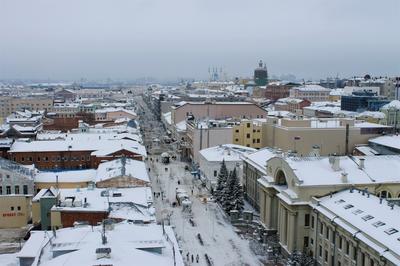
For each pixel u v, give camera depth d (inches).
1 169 4136.3
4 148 5634.8
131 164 4576.8
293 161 3516.2
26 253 2507.4
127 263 1962.4
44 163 5703.7
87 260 1952.5
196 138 6609.3
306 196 3248.0
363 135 5487.2
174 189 5300.2
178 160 7224.4
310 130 5334.6
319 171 3395.7
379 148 5236.2
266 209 3853.3
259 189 4387.3
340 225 2773.1
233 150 5649.6
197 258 3272.6
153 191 5167.3
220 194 4724.4
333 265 2915.8
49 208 3437.5
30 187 4188.0
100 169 4549.7
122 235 2297.0
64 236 2335.1
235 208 4264.3
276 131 5738.2
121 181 3956.7
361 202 2925.7
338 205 3006.9
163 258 2130.9
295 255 3100.4
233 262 3235.7
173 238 2444.6
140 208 3294.8
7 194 4101.9
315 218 3139.8
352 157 3641.7
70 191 3732.8
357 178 3339.1
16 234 3619.6
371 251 2464.3
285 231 3422.7
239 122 6904.5
